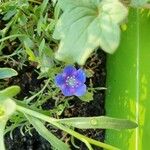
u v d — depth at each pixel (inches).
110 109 4.8
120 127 3.3
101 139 5.0
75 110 5.0
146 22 4.0
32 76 5.0
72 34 3.3
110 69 4.8
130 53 4.2
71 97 4.8
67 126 3.9
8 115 3.4
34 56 4.1
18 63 4.9
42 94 4.6
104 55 5.0
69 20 3.3
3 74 3.6
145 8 3.8
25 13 4.5
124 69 4.3
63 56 3.3
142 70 4.0
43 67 4.2
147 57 4.0
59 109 4.5
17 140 5.0
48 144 5.0
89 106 5.0
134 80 4.1
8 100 3.4
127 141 4.2
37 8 4.3
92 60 5.0
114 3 3.2
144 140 3.9
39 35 4.3
